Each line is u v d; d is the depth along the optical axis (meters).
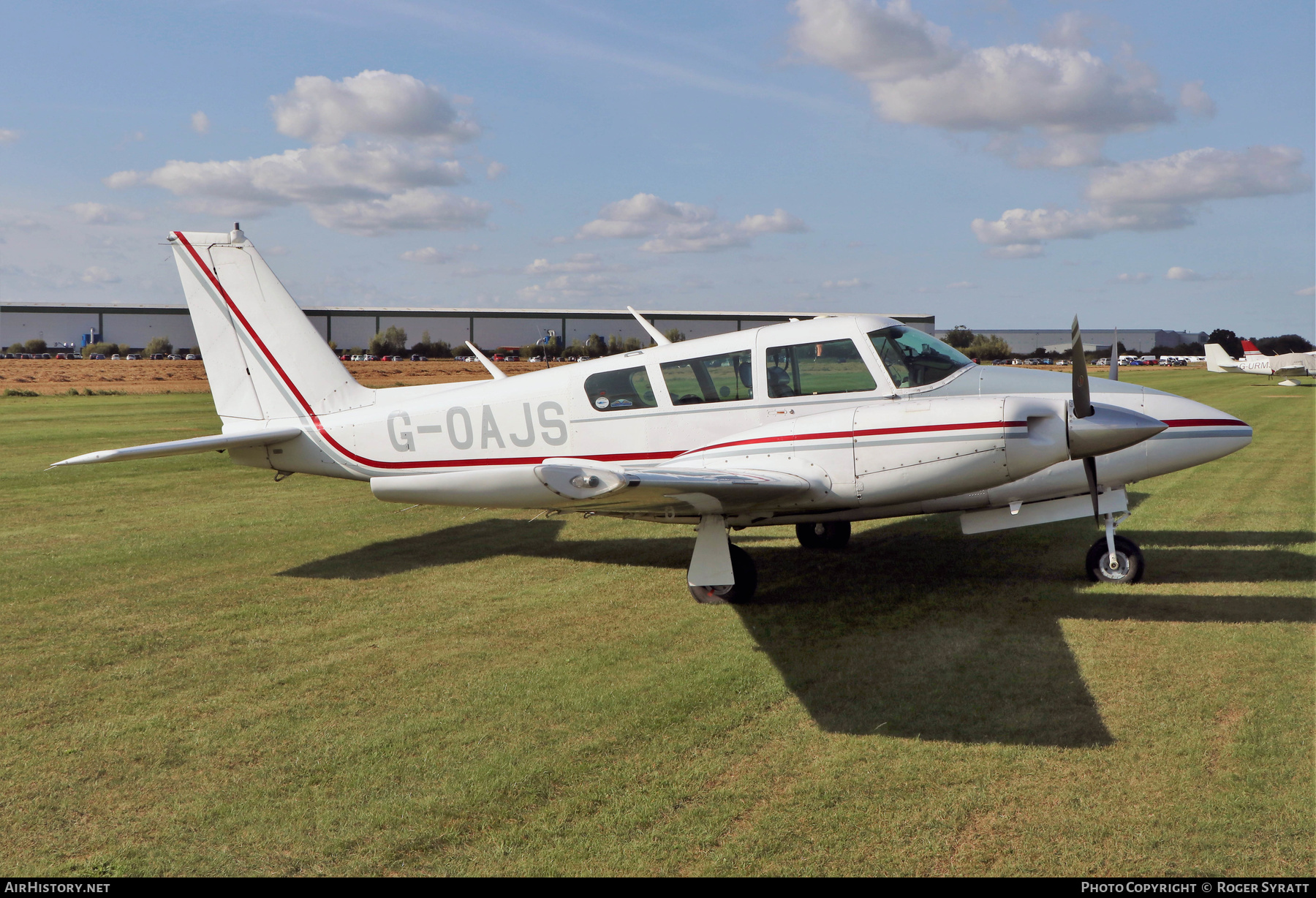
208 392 39.53
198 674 4.96
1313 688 4.35
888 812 3.29
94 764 3.85
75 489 12.23
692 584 6.18
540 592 6.64
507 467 7.34
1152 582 6.43
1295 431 17.55
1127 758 3.66
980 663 4.84
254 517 10.07
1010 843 3.07
